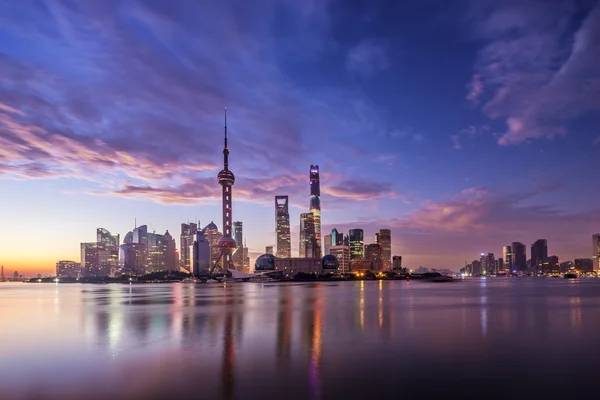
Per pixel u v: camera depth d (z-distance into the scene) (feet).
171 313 326.65
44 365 145.48
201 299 536.42
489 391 114.32
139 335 209.26
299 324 247.09
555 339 191.42
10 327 248.11
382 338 194.80
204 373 131.85
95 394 113.39
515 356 154.61
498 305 392.47
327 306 389.39
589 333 208.95
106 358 155.43
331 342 184.55
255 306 395.75
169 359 151.84
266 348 171.12
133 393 113.60
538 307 367.66
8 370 138.82
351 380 123.85
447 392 113.50
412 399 108.27
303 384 120.16
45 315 322.55
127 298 588.91
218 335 205.77
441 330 220.02
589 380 123.95
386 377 126.82
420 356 154.71
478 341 186.50
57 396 112.16
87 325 253.44
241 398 108.99
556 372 132.57
